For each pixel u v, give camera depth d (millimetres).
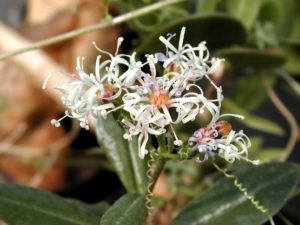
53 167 192
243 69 183
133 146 119
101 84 93
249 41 172
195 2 168
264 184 116
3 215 102
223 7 166
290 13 180
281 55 160
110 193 191
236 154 96
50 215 105
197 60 95
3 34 183
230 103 173
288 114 173
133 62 93
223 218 114
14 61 179
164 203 159
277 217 151
